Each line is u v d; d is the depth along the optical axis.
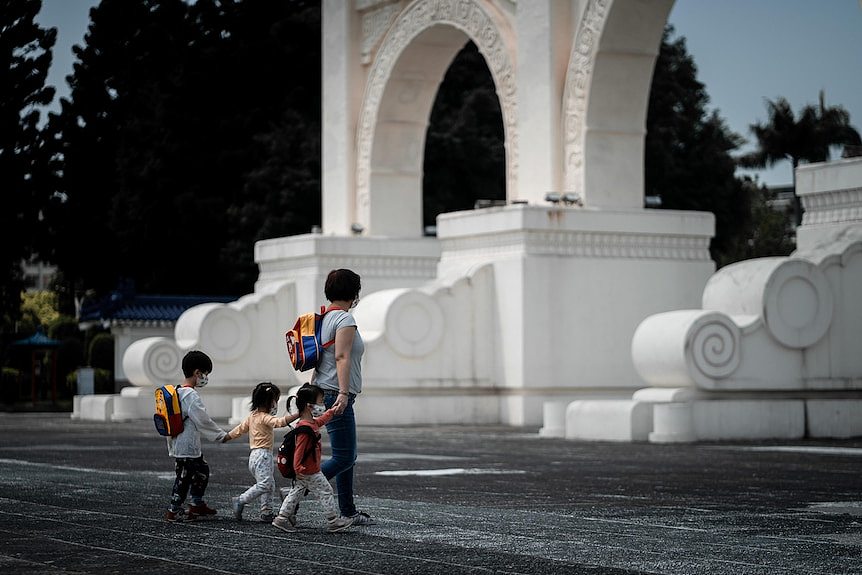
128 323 45.56
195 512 10.54
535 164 27.36
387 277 32.28
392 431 24.20
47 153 51.66
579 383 26.52
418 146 33.00
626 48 26.41
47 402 52.62
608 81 26.53
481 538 9.52
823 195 23.78
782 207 90.94
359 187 33.22
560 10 27.05
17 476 14.76
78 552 8.91
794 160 62.00
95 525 10.30
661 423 20.05
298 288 32.16
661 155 47.16
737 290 21.22
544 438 21.73
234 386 31.61
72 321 61.31
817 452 17.89
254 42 48.31
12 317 52.91
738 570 8.14
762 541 9.38
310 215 46.12
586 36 26.58
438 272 28.50
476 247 27.66
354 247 32.06
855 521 10.53
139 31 52.62
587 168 26.66
